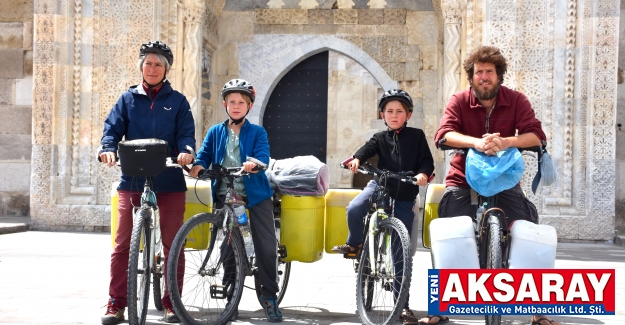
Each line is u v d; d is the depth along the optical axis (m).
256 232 5.89
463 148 5.29
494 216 4.96
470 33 13.89
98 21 14.35
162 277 5.86
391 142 6.00
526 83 13.67
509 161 4.91
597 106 13.43
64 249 10.94
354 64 18.52
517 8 13.68
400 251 5.47
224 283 5.59
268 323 5.75
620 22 15.74
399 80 17.64
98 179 14.38
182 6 14.43
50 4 14.30
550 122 13.62
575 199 13.52
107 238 12.93
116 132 5.82
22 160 16.88
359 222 5.84
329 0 17.83
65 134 14.34
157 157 5.22
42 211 14.38
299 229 6.19
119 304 5.59
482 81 5.20
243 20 17.92
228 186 5.68
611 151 13.41
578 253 11.48
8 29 16.98
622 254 11.45
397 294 5.36
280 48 17.88
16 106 16.94
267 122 18.38
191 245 5.63
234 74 17.91
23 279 7.81
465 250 4.97
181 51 14.45
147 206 5.33
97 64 14.38
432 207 6.24
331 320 5.89
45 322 5.52
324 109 18.36
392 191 5.87
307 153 18.41
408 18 17.64
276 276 5.93
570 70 13.53
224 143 6.04
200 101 14.77
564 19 13.55
